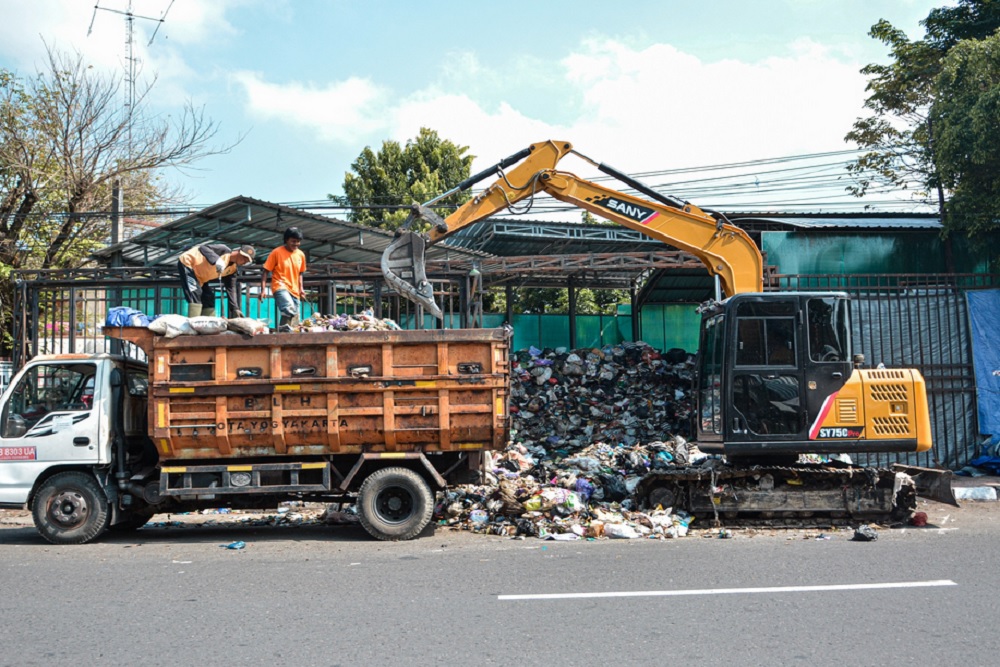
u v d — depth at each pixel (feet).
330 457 30.83
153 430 29.55
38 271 49.32
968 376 49.08
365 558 26.61
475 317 57.67
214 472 30.30
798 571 23.53
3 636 17.78
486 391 30.07
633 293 78.84
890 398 32.12
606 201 38.27
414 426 29.91
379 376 29.78
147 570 24.93
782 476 32.48
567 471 35.91
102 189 68.39
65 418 30.48
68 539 30.30
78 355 31.32
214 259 32.94
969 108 49.39
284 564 25.70
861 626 17.85
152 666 15.70
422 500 30.04
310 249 64.75
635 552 27.07
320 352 29.91
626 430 46.37
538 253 75.77
